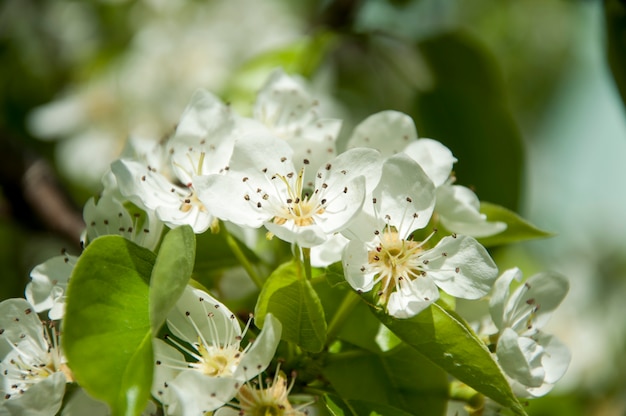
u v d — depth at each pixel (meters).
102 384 0.31
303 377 0.34
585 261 0.61
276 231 0.33
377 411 0.34
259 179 0.34
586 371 0.53
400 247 0.34
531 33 0.65
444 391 0.35
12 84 0.56
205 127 0.36
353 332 0.35
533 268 0.49
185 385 0.32
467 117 0.45
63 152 0.54
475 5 0.64
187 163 0.35
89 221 0.35
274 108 0.38
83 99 0.54
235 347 0.33
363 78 0.54
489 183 0.45
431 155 0.36
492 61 0.47
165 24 0.57
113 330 0.32
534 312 0.35
